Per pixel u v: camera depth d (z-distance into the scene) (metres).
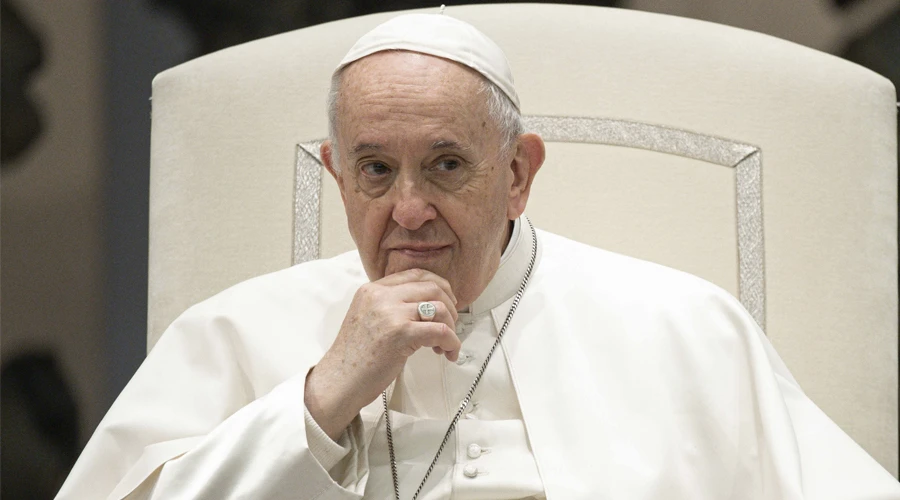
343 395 6.41
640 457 6.72
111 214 11.88
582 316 7.36
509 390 7.12
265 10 11.32
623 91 9.12
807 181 9.02
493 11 9.36
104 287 11.92
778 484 6.47
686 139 9.03
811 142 9.06
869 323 8.94
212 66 9.45
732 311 7.32
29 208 11.84
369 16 9.48
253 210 9.13
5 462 11.85
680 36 9.23
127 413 7.44
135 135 11.77
